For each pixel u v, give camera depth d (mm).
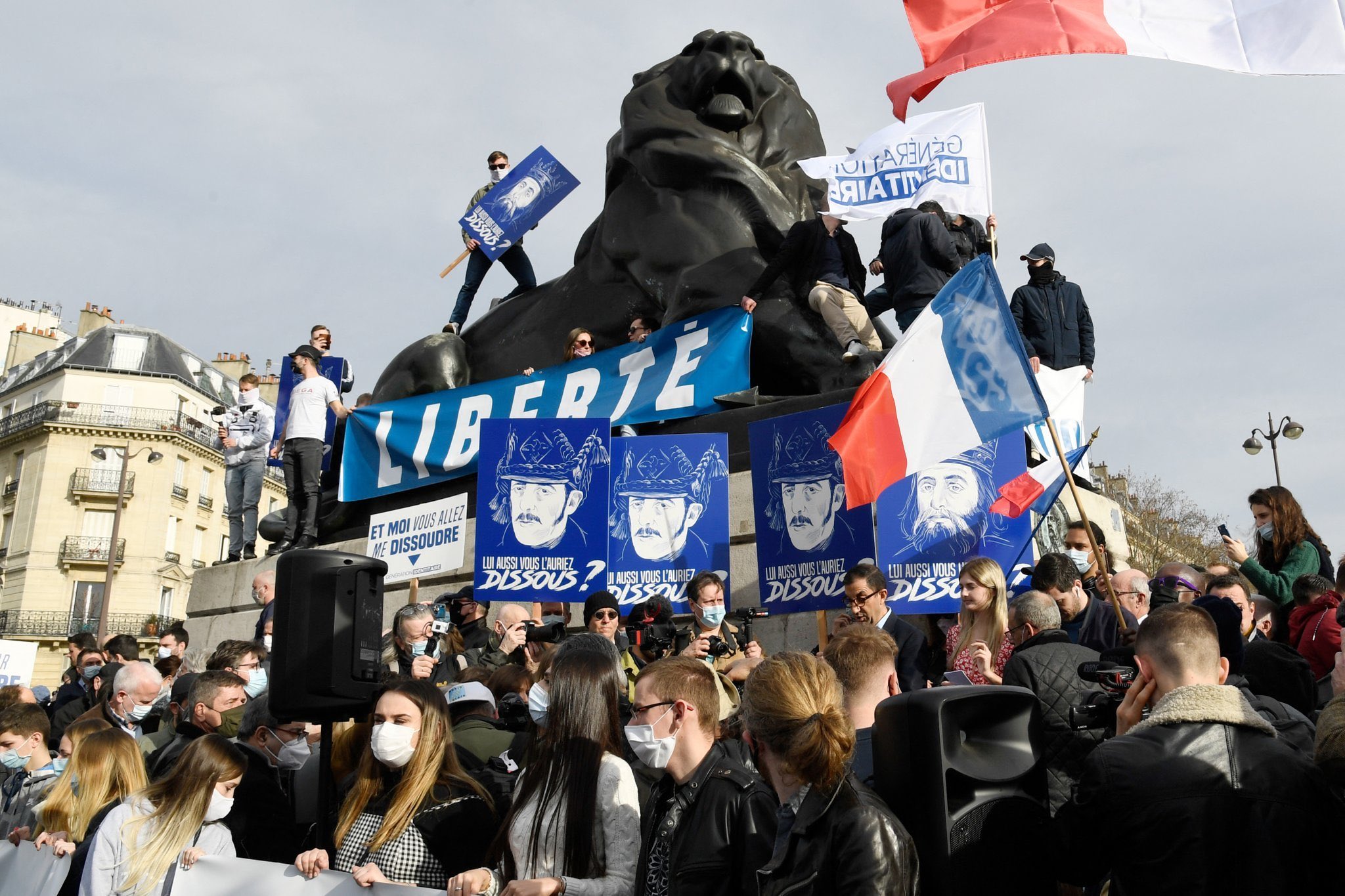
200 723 6707
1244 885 3467
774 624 9672
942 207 10594
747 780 4125
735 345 11555
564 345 13875
